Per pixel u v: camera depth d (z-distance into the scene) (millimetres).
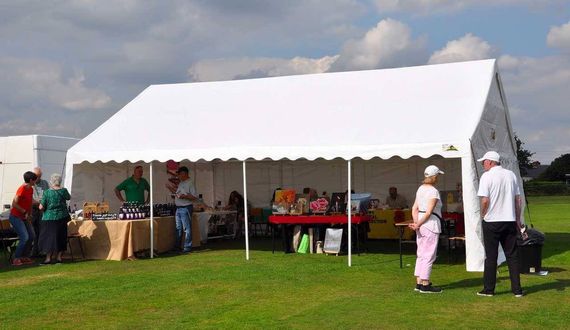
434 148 9305
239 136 11102
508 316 6270
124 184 12250
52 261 10820
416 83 11461
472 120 9742
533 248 8875
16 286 8641
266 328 5992
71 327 6273
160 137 11742
